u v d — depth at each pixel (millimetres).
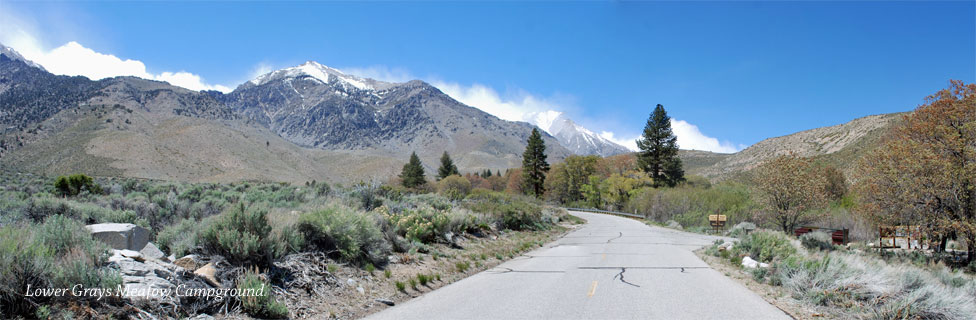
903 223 17078
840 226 26000
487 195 40312
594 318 6578
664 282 9570
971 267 14445
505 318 6645
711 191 42875
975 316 6543
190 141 162125
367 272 9336
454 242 15125
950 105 15141
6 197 15766
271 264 7703
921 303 6867
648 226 36000
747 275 10648
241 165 154250
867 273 8516
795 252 12266
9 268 4684
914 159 15328
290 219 9516
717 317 6621
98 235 7215
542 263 13156
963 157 15055
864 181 17312
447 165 109812
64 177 24328
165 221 13367
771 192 26109
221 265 7164
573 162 82875
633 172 67688
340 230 9633
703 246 18281
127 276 5777
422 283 9492
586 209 67188
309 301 7199
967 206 14992
